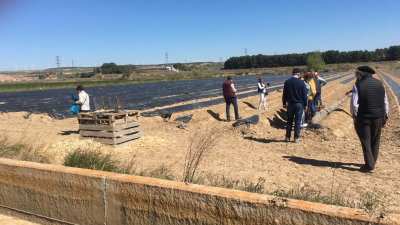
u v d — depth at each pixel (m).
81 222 3.85
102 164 6.02
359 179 5.98
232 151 8.51
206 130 11.59
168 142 9.78
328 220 2.57
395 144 8.63
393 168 6.61
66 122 14.77
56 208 4.02
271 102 21.31
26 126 13.67
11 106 21.03
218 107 16.73
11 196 4.38
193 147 9.07
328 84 35.88
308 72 12.38
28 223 4.22
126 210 3.51
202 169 6.87
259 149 8.68
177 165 7.23
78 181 3.80
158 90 34.00
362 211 2.53
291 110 9.23
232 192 3.02
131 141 9.51
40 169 4.08
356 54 117.44
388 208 4.50
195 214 3.13
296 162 7.29
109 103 10.13
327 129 10.67
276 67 119.69
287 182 5.91
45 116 16.39
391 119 13.20
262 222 2.82
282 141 9.55
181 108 17.66
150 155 8.28
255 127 11.59
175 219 3.23
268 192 5.07
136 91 33.19
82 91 10.20
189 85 42.72
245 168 6.90
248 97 24.06
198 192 3.10
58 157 7.70
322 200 4.50
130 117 9.64
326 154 7.95
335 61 118.75
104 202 3.64
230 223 2.97
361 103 6.17
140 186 3.40
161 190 3.28
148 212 3.38
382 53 124.44
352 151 8.14
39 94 31.59
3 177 4.41
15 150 7.52
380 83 6.11
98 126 9.17
